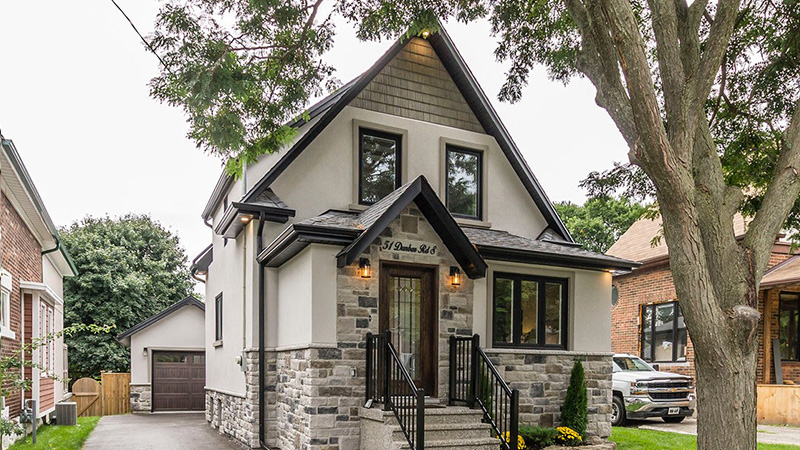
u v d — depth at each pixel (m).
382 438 8.05
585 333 10.99
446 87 12.14
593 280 11.23
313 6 8.17
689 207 5.53
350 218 9.80
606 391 10.95
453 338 9.42
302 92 8.58
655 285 17.52
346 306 8.85
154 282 28.89
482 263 9.45
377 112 11.34
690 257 5.51
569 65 8.93
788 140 6.11
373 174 11.26
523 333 10.66
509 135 12.42
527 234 12.73
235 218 10.47
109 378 20.20
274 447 10.01
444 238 9.59
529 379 10.28
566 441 9.63
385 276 9.30
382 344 8.48
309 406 8.52
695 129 5.80
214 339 14.57
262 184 10.20
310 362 8.54
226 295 12.99
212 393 14.46
